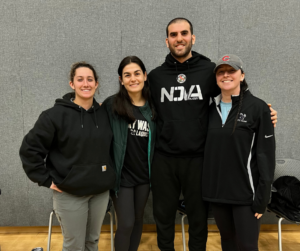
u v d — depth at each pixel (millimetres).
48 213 2205
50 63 2051
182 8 1992
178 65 1510
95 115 1388
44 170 1321
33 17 2000
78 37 2023
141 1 1985
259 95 2100
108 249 1956
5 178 2156
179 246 1985
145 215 2211
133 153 1486
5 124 2107
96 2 1987
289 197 1670
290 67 2068
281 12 1997
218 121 1407
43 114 1296
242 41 2031
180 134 1452
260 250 1934
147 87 1561
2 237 2145
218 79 1372
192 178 1491
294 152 2174
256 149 1329
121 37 2027
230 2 1986
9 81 2070
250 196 1324
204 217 1528
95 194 1350
